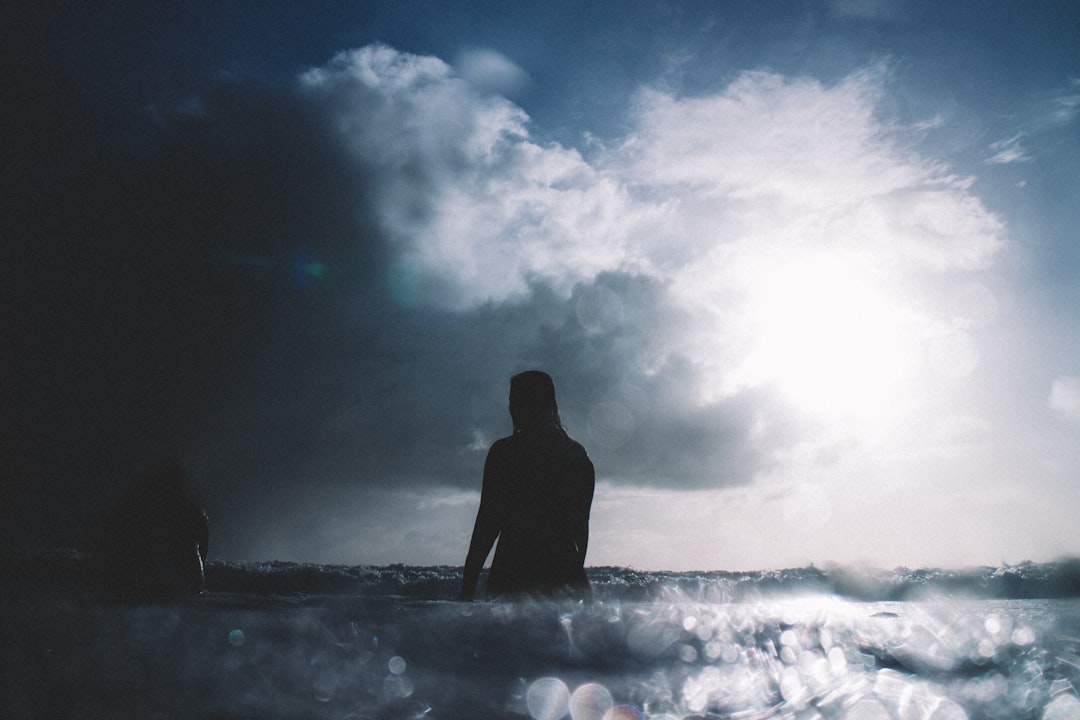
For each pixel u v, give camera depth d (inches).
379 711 35.9
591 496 119.3
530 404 124.3
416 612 69.2
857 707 36.8
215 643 52.4
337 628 59.5
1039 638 59.2
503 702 38.0
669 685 42.4
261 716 33.4
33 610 66.4
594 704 38.9
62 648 48.3
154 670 43.0
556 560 112.1
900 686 42.4
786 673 46.7
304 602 84.0
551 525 114.3
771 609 81.3
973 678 44.4
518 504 115.4
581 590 112.0
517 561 112.3
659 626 63.6
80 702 35.1
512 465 117.3
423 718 34.5
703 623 65.6
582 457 120.2
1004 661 49.6
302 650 51.0
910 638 59.1
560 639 57.1
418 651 52.2
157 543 137.9
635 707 37.7
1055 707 36.8
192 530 142.9
